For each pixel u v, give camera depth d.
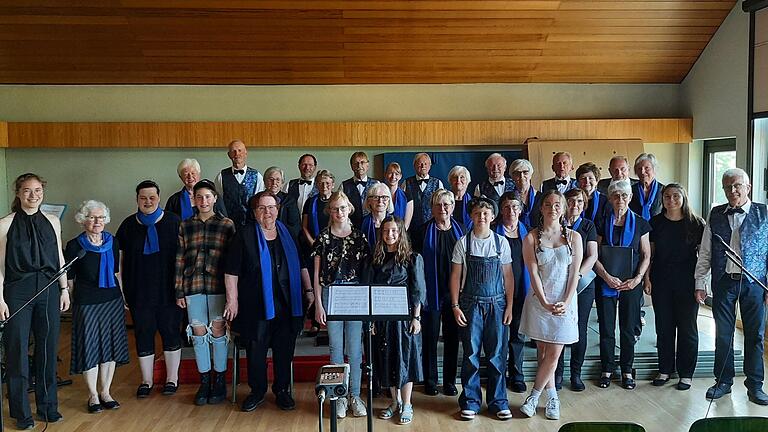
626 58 7.15
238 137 7.25
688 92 7.43
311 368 5.12
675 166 7.66
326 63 7.09
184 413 4.50
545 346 4.30
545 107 7.55
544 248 4.27
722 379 4.67
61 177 7.44
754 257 4.45
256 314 4.43
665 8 6.51
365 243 4.36
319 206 5.68
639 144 7.28
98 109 7.36
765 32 6.07
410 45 6.84
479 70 7.26
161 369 5.10
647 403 4.59
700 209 7.56
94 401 4.54
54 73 7.16
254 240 4.42
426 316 4.59
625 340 4.88
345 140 7.27
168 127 7.22
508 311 4.36
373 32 6.65
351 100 7.46
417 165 5.93
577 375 4.86
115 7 6.27
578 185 5.07
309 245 5.01
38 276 4.20
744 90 6.39
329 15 6.40
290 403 4.56
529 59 7.11
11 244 4.12
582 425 2.47
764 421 2.53
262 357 4.55
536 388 4.39
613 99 7.57
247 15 6.38
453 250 4.40
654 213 5.45
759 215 4.45
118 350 4.61
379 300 3.45
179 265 4.59
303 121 7.38
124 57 6.93
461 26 6.61
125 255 4.77
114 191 7.46
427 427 4.23
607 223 4.84
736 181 4.47
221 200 5.59
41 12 6.34
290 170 7.51
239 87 7.41
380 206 4.56
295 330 4.53
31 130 7.18
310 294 4.61
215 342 4.62
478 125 7.30
